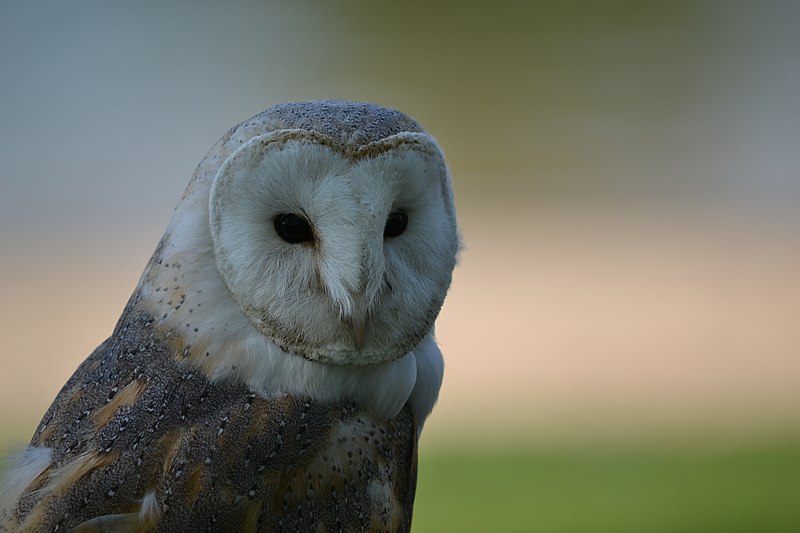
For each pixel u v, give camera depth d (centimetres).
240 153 261
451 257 264
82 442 261
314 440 262
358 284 260
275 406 262
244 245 261
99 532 259
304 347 262
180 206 263
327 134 260
